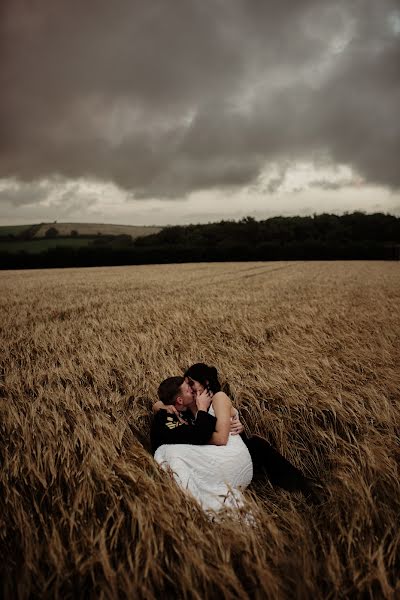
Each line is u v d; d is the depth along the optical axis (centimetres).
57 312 1052
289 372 444
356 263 5016
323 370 465
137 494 235
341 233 7888
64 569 183
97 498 238
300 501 268
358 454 295
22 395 402
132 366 493
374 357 530
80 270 4206
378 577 175
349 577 187
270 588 170
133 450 284
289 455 339
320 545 215
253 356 543
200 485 256
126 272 3509
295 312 954
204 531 214
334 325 782
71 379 448
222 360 512
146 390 412
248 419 390
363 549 197
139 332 719
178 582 182
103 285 2009
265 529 220
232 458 267
